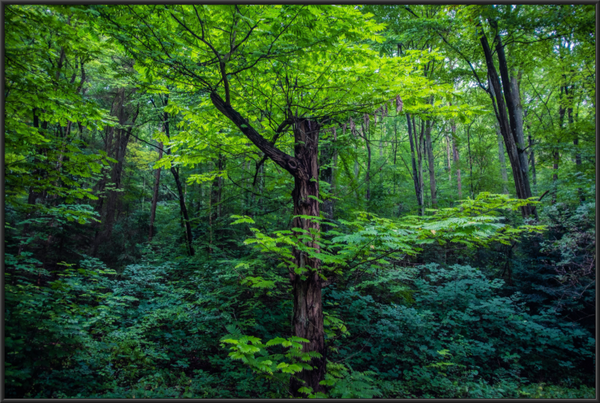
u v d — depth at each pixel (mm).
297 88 4832
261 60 4039
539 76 16312
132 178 16734
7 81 4016
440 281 9977
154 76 4312
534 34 8727
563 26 7965
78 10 3213
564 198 9102
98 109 4688
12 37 3893
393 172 16109
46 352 4086
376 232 3975
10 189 4711
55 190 5008
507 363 6902
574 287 7203
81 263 6906
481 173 16109
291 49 3602
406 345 6578
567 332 7219
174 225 11422
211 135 5719
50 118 5051
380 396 5312
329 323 5949
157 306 7332
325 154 9094
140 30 3596
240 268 7125
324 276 4965
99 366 5035
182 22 3631
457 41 10719
